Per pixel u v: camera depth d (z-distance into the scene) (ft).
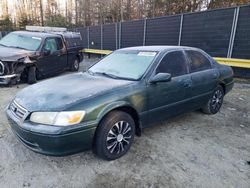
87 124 8.20
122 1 105.19
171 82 11.36
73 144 8.08
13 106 9.41
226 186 7.98
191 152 10.27
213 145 11.02
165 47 12.64
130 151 10.19
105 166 9.02
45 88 9.84
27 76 23.12
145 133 12.18
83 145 8.37
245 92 22.39
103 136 8.80
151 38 41.37
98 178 8.27
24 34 26.73
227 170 8.93
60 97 8.67
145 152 10.15
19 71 21.81
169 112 11.75
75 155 9.76
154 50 12.11
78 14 129.39
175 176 8.49
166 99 11.27
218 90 15.43
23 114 8.46
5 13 138.72
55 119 7.87
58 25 109.60
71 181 8.07
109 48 55.06
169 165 9.19
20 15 137.49
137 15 103.96
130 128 9.86
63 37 30.27
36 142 8.02
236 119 14.75
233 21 27.99
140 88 10.04
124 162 9.34
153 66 10.97
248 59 27.14
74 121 7.96
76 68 34.40
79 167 8.92
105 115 8.89
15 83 22.41
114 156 9.37
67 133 7.80
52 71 27.07
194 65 13.33
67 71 33.50
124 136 9.70
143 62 11.44
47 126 7.85
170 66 11.76
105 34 55.67
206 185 8.00
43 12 133.39
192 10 83.87
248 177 8.52
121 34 49.67
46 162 9.20
